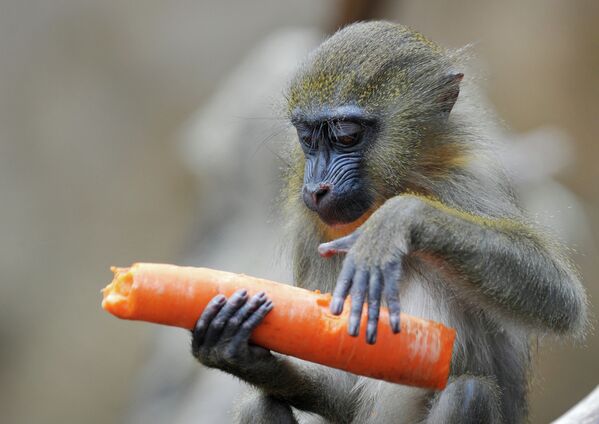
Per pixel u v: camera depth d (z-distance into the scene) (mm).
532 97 23812
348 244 7320
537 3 23875
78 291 25812
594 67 23531
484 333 8672
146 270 7164
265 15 26094
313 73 8547
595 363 23125
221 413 15180
